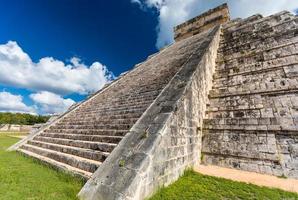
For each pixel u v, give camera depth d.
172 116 6.04
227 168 7.31
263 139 7.07
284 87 7.58
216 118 8.62
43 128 14.20
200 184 5.61
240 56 10.29
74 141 8.87
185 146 6.74
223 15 19.41
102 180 4.85
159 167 5.12
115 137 7.26
